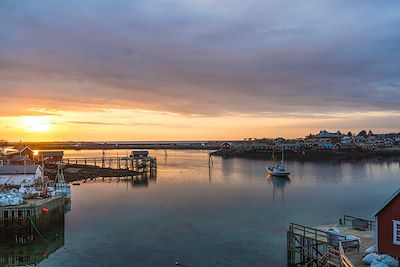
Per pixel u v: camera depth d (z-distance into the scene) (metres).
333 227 35.28
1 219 39.53
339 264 24.22
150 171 110.12
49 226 42.47
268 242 38.09
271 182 86.88
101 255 34.72
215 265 31.84
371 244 28.84
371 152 170.12
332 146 180.00
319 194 68.94
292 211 53.38
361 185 80.31
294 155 166.38
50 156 115.69
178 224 45.88
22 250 36.94
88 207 57.28
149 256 34.31
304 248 31.06
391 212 23.75
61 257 34.38
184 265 31.97
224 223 46.25
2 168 64.69
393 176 96.31
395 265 22.44
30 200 43.56
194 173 108.56
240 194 69.50
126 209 55.47
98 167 115.69
